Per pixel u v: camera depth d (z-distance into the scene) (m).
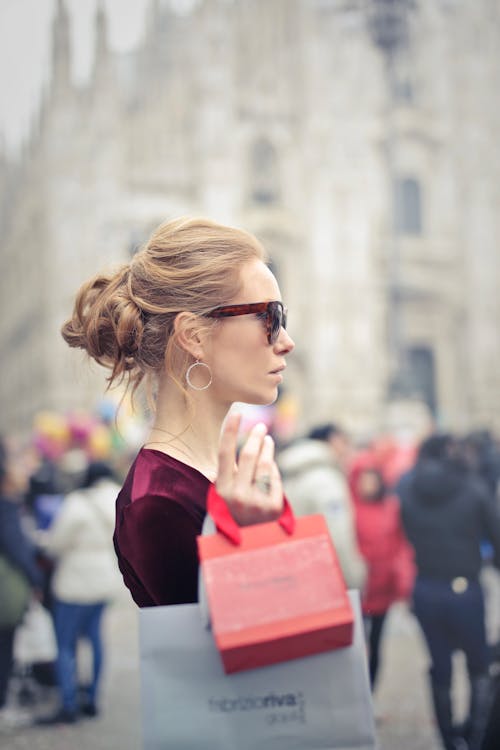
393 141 68.56
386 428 55.12
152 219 66.06
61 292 65.31
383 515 9.24
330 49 68.69
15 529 8.96
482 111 70.75
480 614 7.46
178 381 2.15
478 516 7.56
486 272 70.31
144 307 2.15
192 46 67.88
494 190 70.88
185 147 67.12
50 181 66.56
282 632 1.76
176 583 1.96
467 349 70.00
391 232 68.19
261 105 67.88
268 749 1.79
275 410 20.64
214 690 1.81
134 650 12.85
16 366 73.88
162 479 2.02
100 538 9.34
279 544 1.82
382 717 8.82
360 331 66.81
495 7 70.75
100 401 25.47
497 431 69.06
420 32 69.56
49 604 9.71
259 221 66.56
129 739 8.41
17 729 8.90
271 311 2.15
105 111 67.19
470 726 7.36
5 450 9.09
